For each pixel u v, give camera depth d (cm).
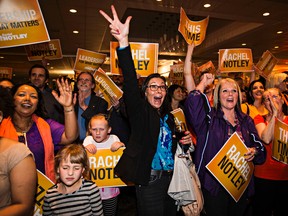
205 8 708
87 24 844
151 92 202
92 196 182
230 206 219
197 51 1426
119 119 297
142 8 700
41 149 193
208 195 211
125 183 243
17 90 184
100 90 407
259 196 261
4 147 111
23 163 109
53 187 181
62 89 191
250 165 222
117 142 248
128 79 185
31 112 187
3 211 99
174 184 192
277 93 257
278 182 254
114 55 381
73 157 178
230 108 219
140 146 190
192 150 219
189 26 336
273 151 244
